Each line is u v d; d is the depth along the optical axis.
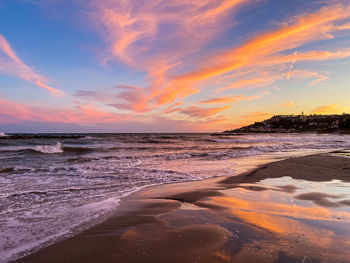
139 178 8.20
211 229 3.39
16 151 19.12
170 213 4.29
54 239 3.15
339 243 2.83
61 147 21.39
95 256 2.65
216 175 8.84
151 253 2.69
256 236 3.09
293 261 2.39
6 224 3.75
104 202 5.11
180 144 33.00
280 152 19.25
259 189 6.27
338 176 8.16
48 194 5.86
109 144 32.31
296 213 4.13
